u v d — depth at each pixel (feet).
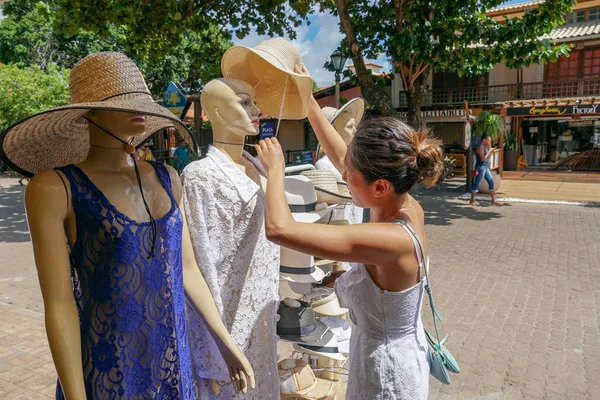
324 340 7.41
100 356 4.06
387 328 5.03
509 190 42.70
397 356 4.98
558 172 58.39
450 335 12.52
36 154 4.49
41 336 12.28
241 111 6.00
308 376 7.88
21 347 11.62
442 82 61.87
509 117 61.62
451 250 21.66
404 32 27.25
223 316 5.74
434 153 5.01
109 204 4.04
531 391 9.82
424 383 5.19
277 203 4.89
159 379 4.34
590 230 25.86
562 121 64.13
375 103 29.32
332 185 7.75
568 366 10.83
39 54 62.23
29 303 15.02
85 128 4.62
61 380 3.79
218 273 5.94
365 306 5.08
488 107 53.06
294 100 6.88
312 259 7.16
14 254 21.12
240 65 6.65
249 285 6.13
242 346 6.12
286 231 4.69
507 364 10.94
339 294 5.49
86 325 4.08
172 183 4.91
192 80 68.74
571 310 14.25
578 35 54.08
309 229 4.68
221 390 6.14
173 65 61.52
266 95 6.95
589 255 20.61
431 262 19.61
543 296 15.48
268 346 6.47
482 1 28.96
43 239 3.79
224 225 5.79
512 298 15.30
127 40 30.22
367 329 5.17
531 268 18.70
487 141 34.40
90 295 4.06
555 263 19.40
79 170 4.06
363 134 4.96
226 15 32.40
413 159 4.85
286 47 6.39
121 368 4.07
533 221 28.60
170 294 4.44
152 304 4.24
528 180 50.03
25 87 50.39
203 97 6.14
